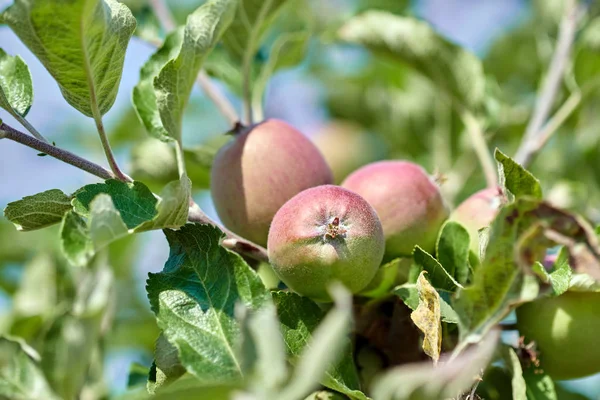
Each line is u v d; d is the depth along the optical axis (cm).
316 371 34
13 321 59
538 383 46
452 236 47
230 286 43
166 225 43
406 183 48
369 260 44
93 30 42
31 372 52
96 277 57
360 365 47
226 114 59
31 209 44
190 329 42
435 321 43
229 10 48
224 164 49
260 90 62
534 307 47
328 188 45
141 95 52
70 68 43
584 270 40
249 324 37
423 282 43
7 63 48
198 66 48
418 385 39
